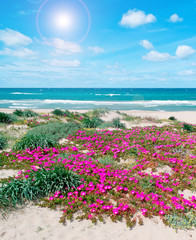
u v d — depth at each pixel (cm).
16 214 420
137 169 659
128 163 720
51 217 420
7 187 471
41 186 506
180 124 1510
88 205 460
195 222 414
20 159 716
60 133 1116
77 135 1087
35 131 1071
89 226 397
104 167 662
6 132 1107
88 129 1284
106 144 930
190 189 546
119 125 1452
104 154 814
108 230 388
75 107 3216
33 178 530
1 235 359
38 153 779
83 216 421
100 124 1526
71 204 455
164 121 1775
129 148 841
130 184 554
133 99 5034
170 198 497
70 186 526
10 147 890
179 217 429
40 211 437
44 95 6350
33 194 475
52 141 920
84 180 569
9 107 3081
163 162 712
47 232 376
